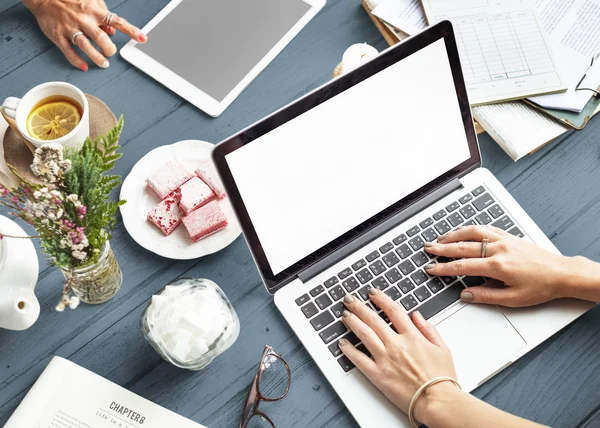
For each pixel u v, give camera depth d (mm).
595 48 1003
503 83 962
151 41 1003
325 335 818
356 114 780
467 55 974
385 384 771
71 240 660
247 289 866
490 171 948
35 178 873
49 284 861
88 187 666
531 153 960
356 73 754
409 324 805
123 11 1030
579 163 955
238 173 742
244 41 1005
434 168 879
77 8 987
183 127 959
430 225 889
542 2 1034
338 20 1032
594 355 827
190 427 784
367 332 795
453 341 818
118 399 789
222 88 976
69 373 795
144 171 905
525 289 820
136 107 968
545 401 804
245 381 815
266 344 835
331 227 836
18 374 813
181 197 863
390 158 835
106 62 989
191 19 1018
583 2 1035
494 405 802
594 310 851
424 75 801
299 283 843
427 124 838
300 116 746
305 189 794
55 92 868
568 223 918
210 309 752
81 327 838
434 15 989
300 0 1037
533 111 967
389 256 863
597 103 970
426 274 856
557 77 968
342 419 797
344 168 808
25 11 1025
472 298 833
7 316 759
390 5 1008
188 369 816
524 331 823
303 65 1000
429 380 759
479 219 899
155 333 750
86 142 691
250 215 771
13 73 988
